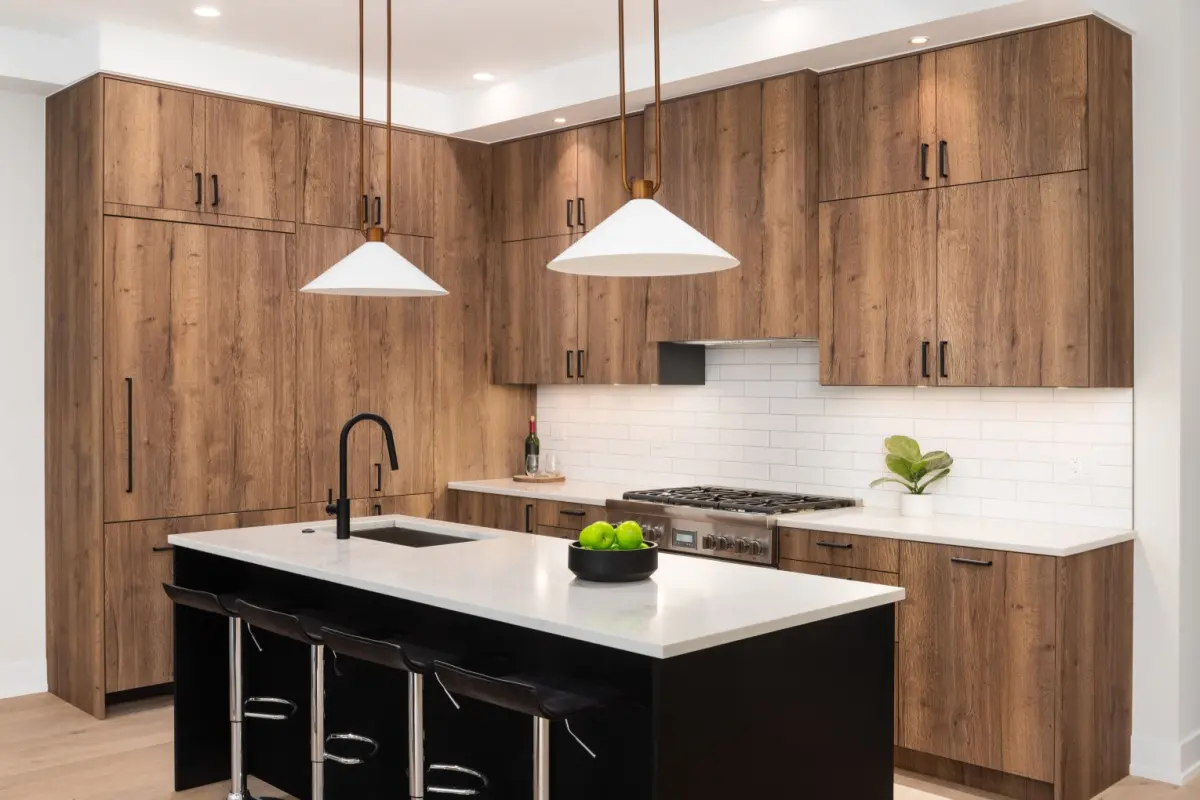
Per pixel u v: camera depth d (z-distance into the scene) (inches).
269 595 161.8
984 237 168.4
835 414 204.4
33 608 211.5
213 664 163.3
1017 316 165.0
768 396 215.6
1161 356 164.1
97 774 166.6
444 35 197.8
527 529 226.2
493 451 253.0
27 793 158.6
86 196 194.9
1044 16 158.9
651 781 95.2
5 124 205.2
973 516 184.1
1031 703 152.0
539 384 252.5
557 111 219.5
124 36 192.4
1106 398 169.3
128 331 194.9
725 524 186.5
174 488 201.2
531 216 241.8
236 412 209.0
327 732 150.9
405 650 122.9
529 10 183.6
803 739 109.7
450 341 243.3
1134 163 166.6
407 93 233.6
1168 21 162.6
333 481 223.6
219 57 204.4
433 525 168.9
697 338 207.5
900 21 165.6
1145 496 165.8
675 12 184.1
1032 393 177.6
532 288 241.6
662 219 111.0
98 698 193.5
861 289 183.5
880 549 167.9
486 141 248.7
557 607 107.1
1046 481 176.1
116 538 194.4
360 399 227.8
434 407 240.4
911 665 164.7
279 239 214.8
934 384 174.7
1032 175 163.0
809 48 177.2
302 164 218.1
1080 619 153.6
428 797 134.8
